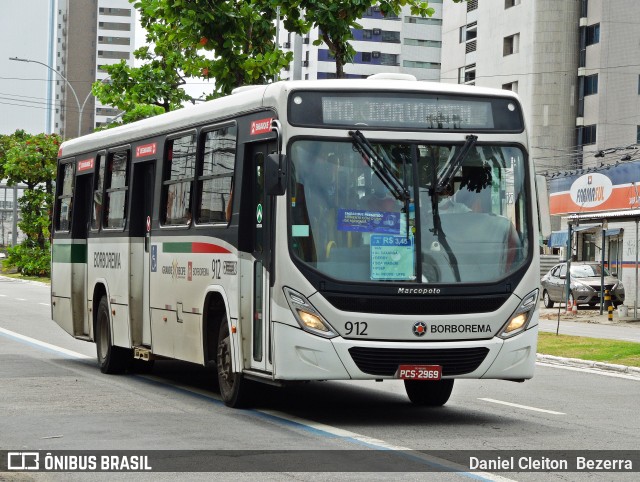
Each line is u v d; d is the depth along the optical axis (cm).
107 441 1048
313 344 1147
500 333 1186
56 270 2011
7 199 10844
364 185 1175
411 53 13450
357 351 1151
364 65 13562
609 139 6366
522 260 1202
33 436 1080
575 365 2127
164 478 867
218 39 2175
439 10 13488
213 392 1492
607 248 4741
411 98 1202
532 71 6588
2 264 7581
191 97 3175
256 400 1306
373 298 1155
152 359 1568
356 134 1179
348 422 1202
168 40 2294
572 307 4219
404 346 1155
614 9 6366
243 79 2230
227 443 1037
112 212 1733
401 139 1190
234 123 1301
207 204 1377
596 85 6400
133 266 1623
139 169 1634
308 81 1194
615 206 4528
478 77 7188
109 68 3117
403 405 1378
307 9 2092
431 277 1170
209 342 1370
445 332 1166
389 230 1170
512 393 1559
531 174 1224
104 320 1747
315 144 1176
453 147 1202
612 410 1369
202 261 1373
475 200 1198
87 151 1880
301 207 1166
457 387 1633
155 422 1181
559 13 6506
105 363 1727
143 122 1639
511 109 1230
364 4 2092
